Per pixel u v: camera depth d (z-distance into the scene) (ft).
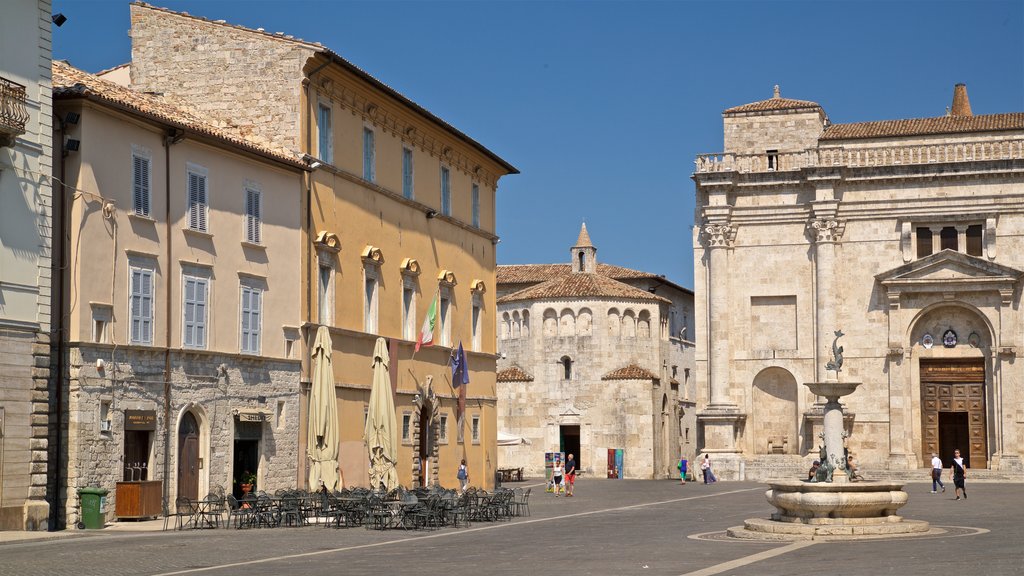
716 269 267.18
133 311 134.41
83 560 96.68
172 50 171.53
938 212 256.93
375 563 94.43
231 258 150.61
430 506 137.08
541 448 333.01
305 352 164.14
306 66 164.66
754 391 267.80
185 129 140.97
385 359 161.48
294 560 97.30
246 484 151.23
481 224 228.43
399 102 188.03
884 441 256.73
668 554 99.14
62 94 127.03
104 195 130.82
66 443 126.21
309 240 166.30
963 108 313.12
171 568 91.66
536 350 336.70
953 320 258.16
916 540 107.76
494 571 87.51
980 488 219.41
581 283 339.77
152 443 136.26
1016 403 249.96
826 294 260.21
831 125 292.61
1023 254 252.01
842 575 80.64
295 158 163.22
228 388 148.56
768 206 267.18
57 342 126.72
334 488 150.00
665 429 341.62
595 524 140.97
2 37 120.67
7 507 118.83
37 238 124.06
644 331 340.80
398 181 193.16
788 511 122.62
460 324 214.90
